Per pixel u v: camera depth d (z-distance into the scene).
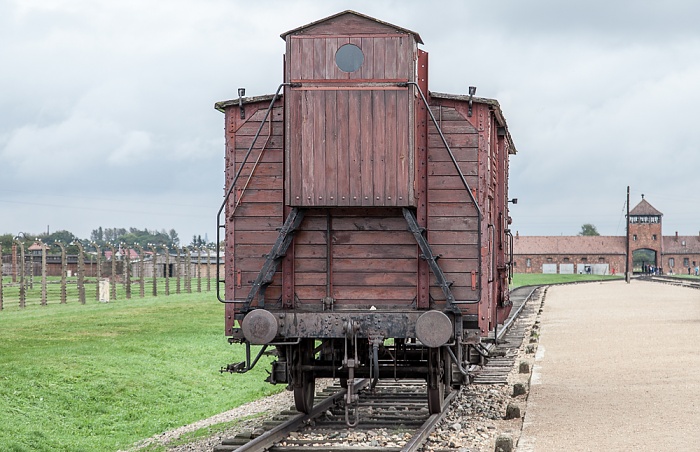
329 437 11.52
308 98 11.56
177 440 13.98
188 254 55.72
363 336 11.33
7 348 22.91
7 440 13.68
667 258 166.38
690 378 16.53
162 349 24.25
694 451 10.09
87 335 26.94
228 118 12.10
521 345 25.33
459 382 12.62
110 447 14.41
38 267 69.81
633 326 30.27
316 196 11.53
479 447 10.77
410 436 11.44
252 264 11.95
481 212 11.73
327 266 11.82
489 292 12.78
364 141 11.50
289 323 11.46
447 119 11.87
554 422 12.27
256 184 11.98
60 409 16.50
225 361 23.59
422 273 11.70
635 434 11.21
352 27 11.61
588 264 156.25
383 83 11.51
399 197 11.44
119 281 69.38
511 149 18.92
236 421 15.18
